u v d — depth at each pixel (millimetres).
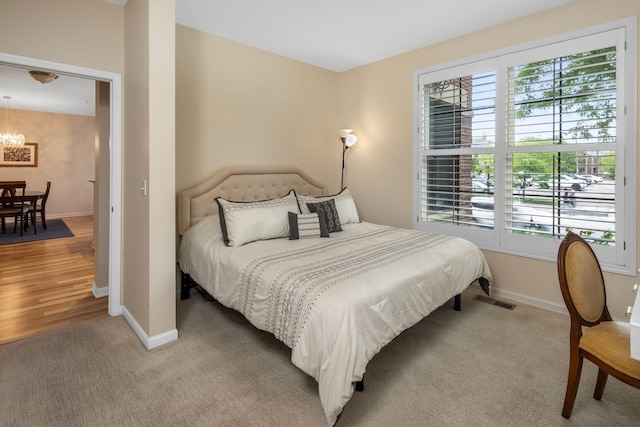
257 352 2348
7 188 6008
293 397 1891
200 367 2162
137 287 2580
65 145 8133
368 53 4008
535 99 3080
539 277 3146
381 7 2926
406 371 2141
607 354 1539
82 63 2598
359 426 1675
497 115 3301
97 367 2146
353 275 2098
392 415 1752
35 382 1986
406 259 2467
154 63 2301
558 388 1969
